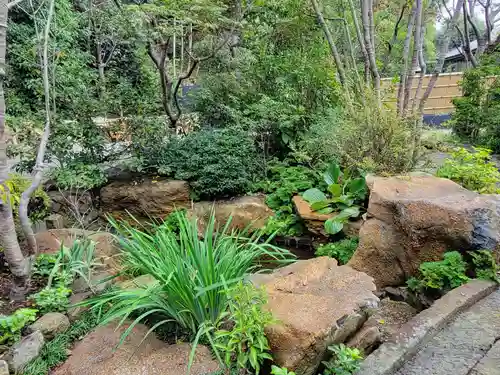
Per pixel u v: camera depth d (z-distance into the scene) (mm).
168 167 4449
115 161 4719
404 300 2479
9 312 1854
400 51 7520
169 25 4578
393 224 2613
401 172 3434
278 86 5500
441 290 2207
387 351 1558
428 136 4070
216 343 1479
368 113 3693
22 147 3818
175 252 1792
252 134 4922
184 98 5652
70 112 4230
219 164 4293
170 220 3990
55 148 4027
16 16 4680
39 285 2072
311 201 3898
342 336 1550
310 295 1703
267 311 1514
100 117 4457
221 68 5664
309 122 5125
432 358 1573
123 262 2414
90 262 2205
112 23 4734
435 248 2391
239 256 1898
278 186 4504
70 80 4406
